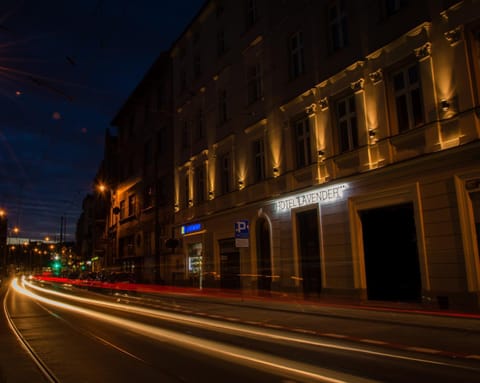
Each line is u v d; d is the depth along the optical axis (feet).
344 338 28.66
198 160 88.48
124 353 26.50
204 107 87.71
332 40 54.80
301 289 57.72
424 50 41.86
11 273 416.05
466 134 37.78
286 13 63.00
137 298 74.59
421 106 42.65
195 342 29.50
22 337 34.19
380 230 47.24
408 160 41.91
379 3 47.50
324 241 52.95
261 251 67.92
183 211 94.58
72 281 173.78
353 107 51.29
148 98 123.13
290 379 19.29
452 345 25.05
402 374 19.40
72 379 20.68
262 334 31.81
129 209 136.98
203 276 83.56
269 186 65.05
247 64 72.54
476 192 37.09
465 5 38.55
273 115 64.69
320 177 54.70
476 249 36.76
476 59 38.01
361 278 47.85
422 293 40.52
